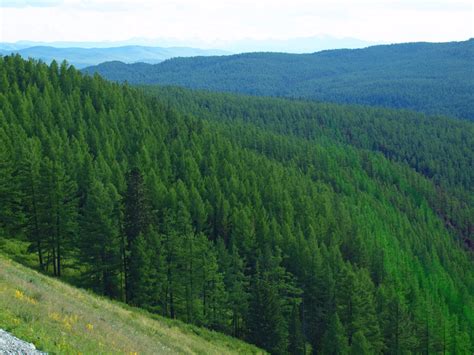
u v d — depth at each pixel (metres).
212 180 91.12
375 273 85.69
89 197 53.88
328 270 63.66
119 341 23.64
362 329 57.16
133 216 55.25
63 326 20.91
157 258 52.72
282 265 70.62
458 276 105.94
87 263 57.69
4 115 92.44
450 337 68.31
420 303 72.06
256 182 98.50
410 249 110.19
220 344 47.88
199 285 55.16
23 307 20.69
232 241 70.88
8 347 15.80
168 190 82.50
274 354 54.12
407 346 60.41
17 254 55.84
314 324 64.56
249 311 58.34
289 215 85.94
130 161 92.81
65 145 81.50
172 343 33.78
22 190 55.22
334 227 91.38
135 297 54.19
